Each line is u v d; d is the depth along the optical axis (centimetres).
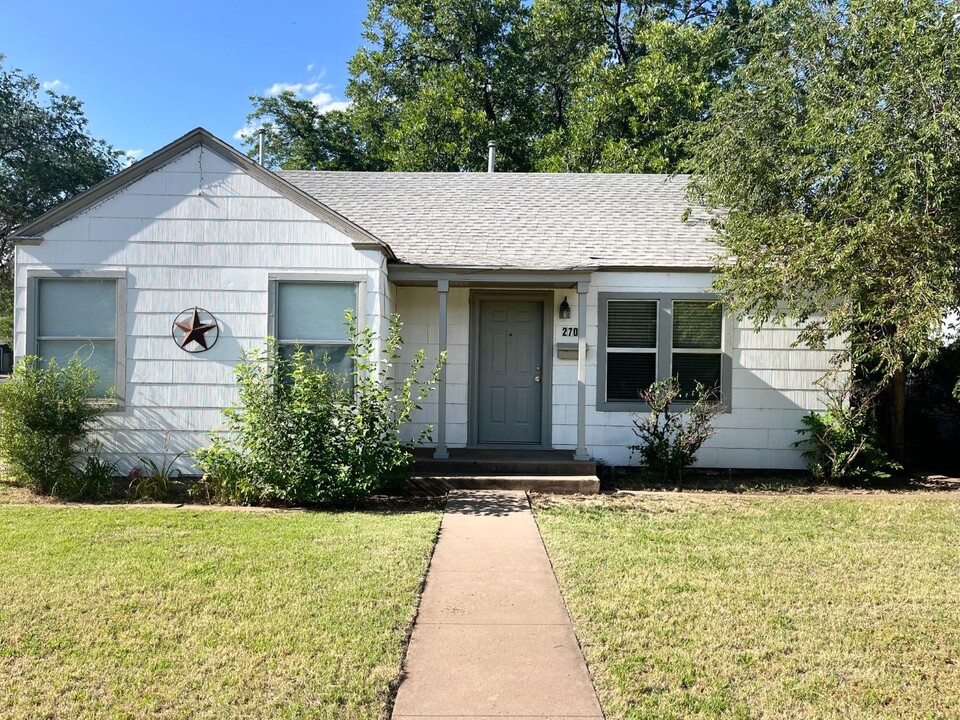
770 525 671
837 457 881
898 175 646
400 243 997
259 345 833
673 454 895
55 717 307
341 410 744
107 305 837
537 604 454
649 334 963
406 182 1195
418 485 826
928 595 471
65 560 525
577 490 831
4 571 497
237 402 830
